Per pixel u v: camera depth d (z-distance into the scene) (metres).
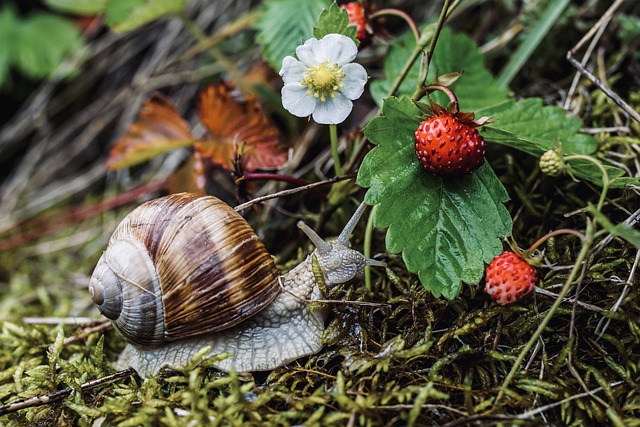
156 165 0.33
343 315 0.21
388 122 0.21
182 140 0.26
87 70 0.36
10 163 0.36
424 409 0.20
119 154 0.26
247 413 0.19
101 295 0.21
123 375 0.21
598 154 0.24
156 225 0.21
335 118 0.21
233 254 0.21
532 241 0.23
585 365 0.20
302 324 0.21
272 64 0.25
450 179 0.21
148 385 0.20
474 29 0.30
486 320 0.21
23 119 0.36
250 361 0.21
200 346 0.21
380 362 0.20
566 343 0.20
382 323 0.21
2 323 0.26
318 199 0.27
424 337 0.21
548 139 0.23
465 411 0.20
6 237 0.33
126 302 0.21
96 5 0.30
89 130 0.35
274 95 0.28
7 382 0.23
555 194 0.24
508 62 0.27
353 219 0.21
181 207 0.21
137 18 0.28
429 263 0.20
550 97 0.27
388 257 0.23
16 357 0.24
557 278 0.21
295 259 0.25
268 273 0.21
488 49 0.28
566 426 0.20
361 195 0.25
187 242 0.21
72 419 0.21
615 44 0.27
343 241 0.21
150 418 0.20
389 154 0.21
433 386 0.20
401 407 0.19
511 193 0.24
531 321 0.21
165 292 0.21
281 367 0.21
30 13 0.38
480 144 0.20
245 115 0.25
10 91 0.37
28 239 0.31
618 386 0.20
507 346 0.21
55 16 0.36
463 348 0.20
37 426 0.21
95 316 0.27
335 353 0.21
